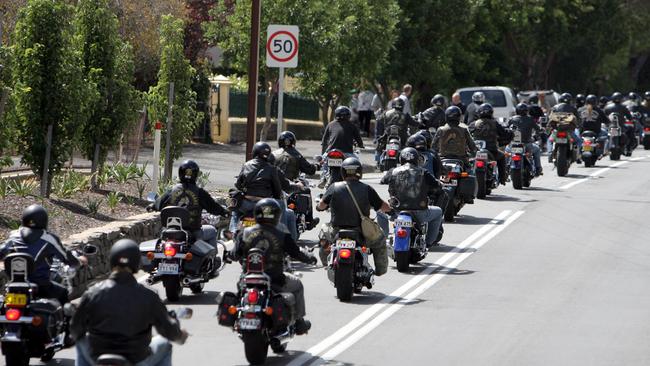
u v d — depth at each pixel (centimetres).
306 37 10362
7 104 5522
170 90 7206
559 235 6494
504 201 8019
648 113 13912
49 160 6000
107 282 2653
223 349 3731
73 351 3706
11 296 3262
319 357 3641
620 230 6719
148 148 10312
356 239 4578
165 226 4475
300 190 5541
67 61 5994
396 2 13250
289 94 14062
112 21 6712
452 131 7056
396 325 4144
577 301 4634
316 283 4994
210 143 11838
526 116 8838
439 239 5622
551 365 3547
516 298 4684
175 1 11206
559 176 9856
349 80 12169
